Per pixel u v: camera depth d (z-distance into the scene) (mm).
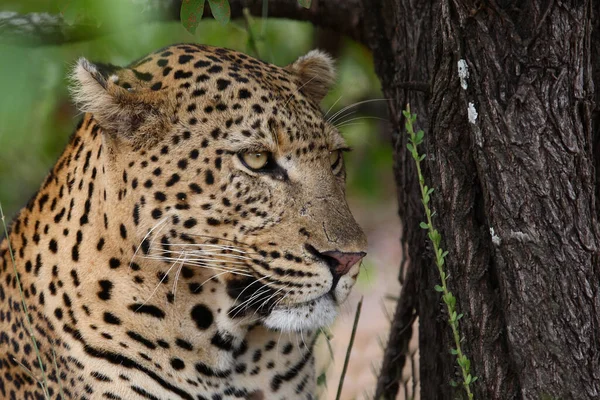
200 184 7688
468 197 7859
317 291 7711
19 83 6047
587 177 7367
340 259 7691
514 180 7410
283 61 14070
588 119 7363
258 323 8289
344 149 8617
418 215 8922
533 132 7328
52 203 8422
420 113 8562
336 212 7828
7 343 8469
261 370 8430
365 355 14164
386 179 17844
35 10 6520
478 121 7496
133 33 8883
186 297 7961
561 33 7227
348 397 12867
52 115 11305
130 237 7762
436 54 7785
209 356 8172
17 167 13281
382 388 9938
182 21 7734
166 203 7695
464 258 7918
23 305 7754
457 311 8062
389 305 15758
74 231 8062
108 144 7762
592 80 7352
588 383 7449
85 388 7918
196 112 7770
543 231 7395
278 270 7715
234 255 7746
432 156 8086
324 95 9367
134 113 7688
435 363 8680
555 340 7457
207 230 7730
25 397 8328
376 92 14453
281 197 7781
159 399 8016
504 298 7633
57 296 8055
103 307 7902
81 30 10008
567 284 7402
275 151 7793
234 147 7695
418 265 8914
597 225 7406
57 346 8031
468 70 7492
